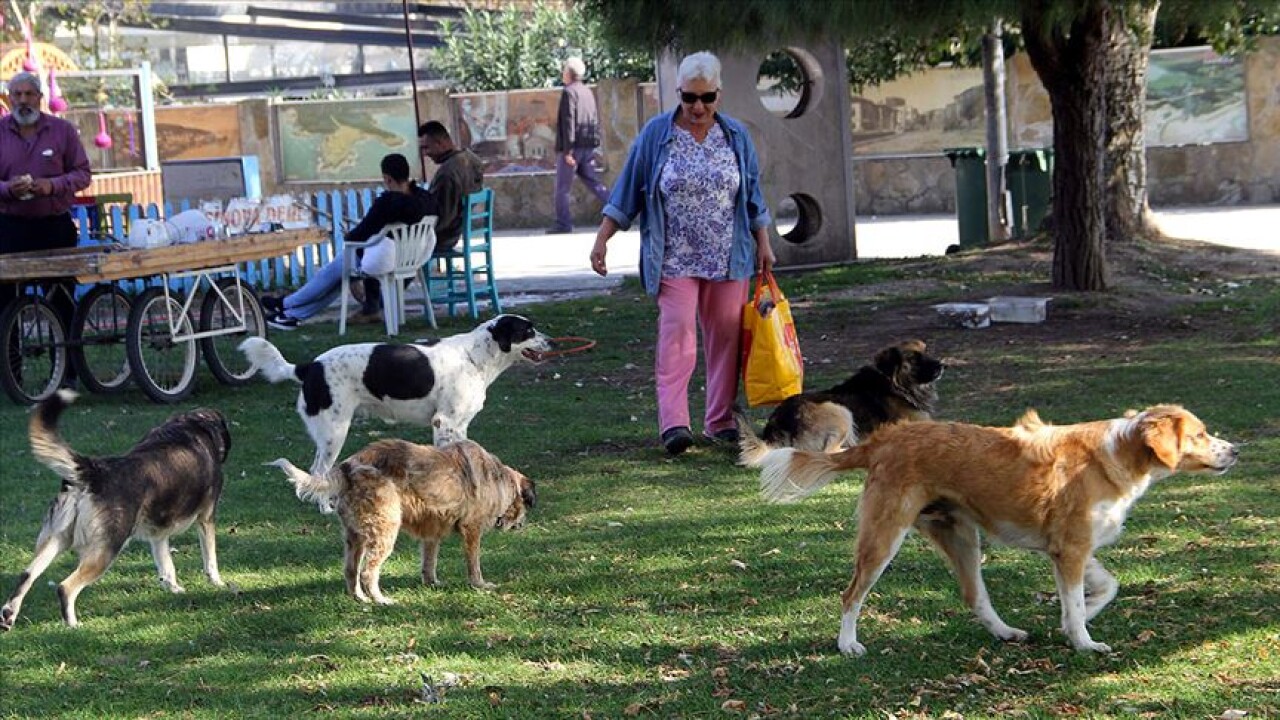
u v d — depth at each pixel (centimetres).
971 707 491
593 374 1189
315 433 845
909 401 838
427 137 1474
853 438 823
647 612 615
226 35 3219
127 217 1709
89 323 1190
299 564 709
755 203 903
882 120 2422
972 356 1162
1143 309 1302
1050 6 1116
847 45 1305
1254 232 1827
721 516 760
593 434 966
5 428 1050
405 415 858
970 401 1003
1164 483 770
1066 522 525
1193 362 1085
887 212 2452
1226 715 466
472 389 861
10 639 610
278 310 1430
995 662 531
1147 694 491
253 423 1048
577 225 2541
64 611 622
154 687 553
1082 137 1361
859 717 488
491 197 1510
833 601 611
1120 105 1628
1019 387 1036
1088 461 525
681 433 895
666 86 1662
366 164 2594
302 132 2606
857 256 1764
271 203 1426
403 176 1392
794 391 891
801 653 554
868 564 541
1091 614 545
